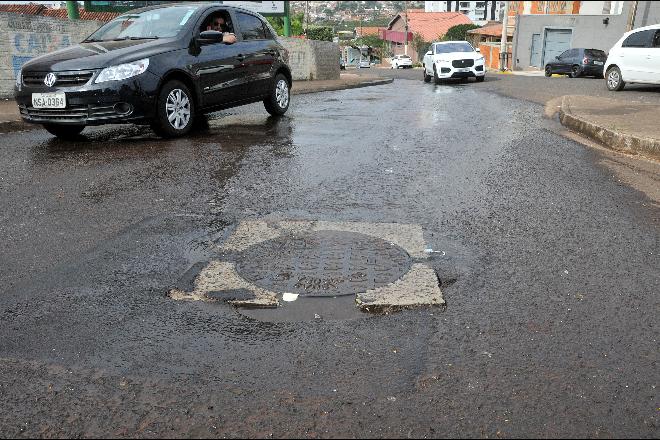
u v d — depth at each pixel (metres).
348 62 76.44
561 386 2.19
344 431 1.95
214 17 8.41
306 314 2.73
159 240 3.70
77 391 2.17
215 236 3.77
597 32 37.62
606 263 3.40
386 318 2.69
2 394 2.15
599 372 2.29
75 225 3.99
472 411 2.05
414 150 6.75
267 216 4.19
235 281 3.08
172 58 7.32
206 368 2.31
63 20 11.84
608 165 6.12
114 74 6.70
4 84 10.97
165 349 2.45
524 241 3.75
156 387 2.19
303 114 10.06
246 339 2.52
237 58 8.43
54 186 4.95
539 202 4.66
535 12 41.06
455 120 9.46
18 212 4.25
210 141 7.16
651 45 14.83
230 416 2.03
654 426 1.98
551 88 16.78
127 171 5.52
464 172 5.66
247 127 8.42
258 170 5.61
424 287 3.00
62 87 6.66
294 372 2.28
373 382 2.21
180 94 7.39
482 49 49.53
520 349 2.44
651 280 3.17
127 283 3.08
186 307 2.81
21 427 1.98
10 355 2.40
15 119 8.05
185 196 4.69
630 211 4.47
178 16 8.08
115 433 1.95
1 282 3.09
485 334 2.56
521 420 2.00
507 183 5.25
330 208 4.39
